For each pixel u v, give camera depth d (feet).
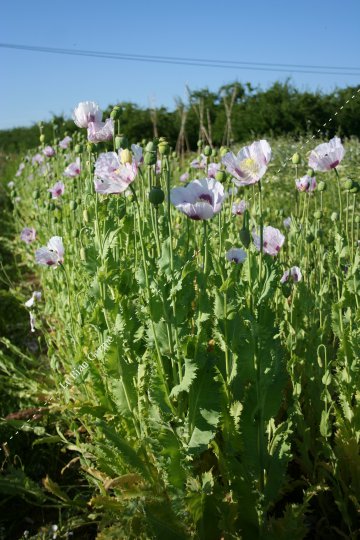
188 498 2.80
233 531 2.89
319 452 3.34
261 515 2.95
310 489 3.11
